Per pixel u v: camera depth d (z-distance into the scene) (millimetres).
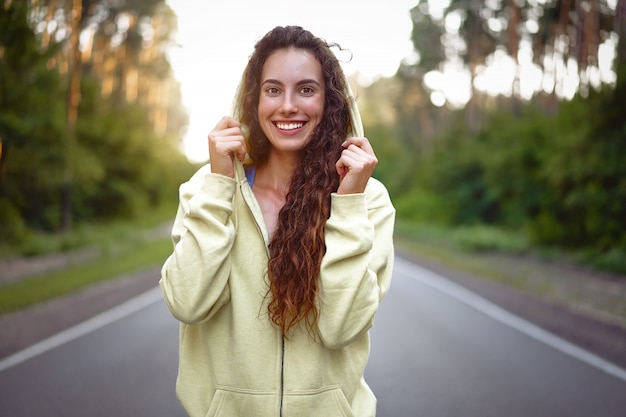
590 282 13141
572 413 4688
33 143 18156
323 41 1771
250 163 1857
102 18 31766
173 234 1789
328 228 1671
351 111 1788
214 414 1711
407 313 9250
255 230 1730
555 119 23047
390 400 5027
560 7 28984
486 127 33938
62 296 10570
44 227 23188
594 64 23531
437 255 21625
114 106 34000
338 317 1593
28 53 16516
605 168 16828
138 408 4699
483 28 38375
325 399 1712
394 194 49750
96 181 28922
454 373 5820
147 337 7316
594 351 6816
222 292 1663
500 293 11758
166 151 43719
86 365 5949
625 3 19453
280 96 1732
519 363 6223
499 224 28875
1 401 4793
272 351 1682
